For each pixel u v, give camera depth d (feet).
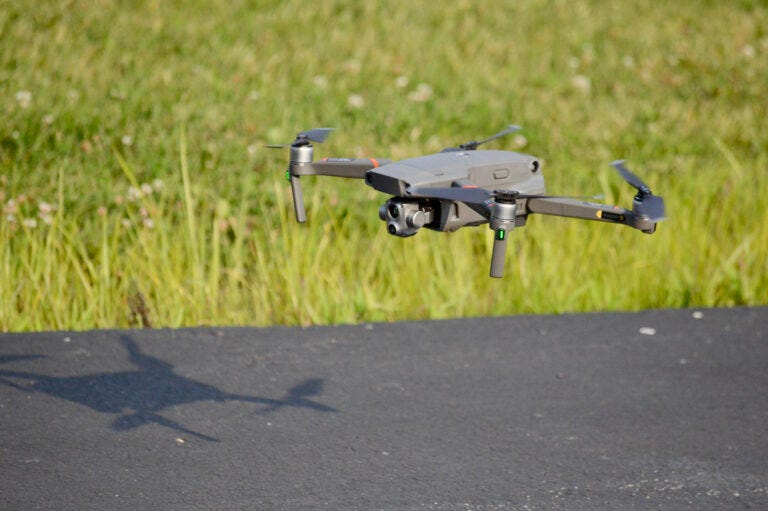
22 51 81.10
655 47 99.91
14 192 55.62
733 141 75.25
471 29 100.27
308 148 21.27
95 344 41.19
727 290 50.21
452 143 71.56
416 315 46.70
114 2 95.04
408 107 78.28
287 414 35.45
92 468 31.27
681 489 30.81
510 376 39.27
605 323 45.47
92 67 79.82
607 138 74.49
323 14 99.81
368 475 31.17
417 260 49.37
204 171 62.59
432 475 31.27
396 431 34.27
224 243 52.65
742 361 41.55
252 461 31.96
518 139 71.31
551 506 29.58
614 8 111.24
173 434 33.73
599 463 32.32
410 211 19.89
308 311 45.60
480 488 30.53
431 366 40.06
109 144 65.77
